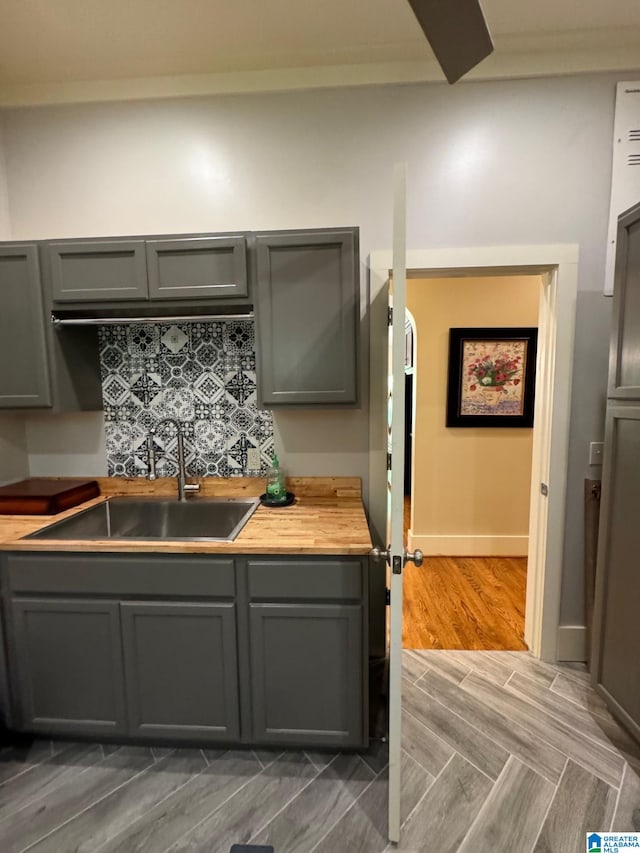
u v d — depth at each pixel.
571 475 2.01
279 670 1.53
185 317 1.76
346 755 1.59
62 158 2.00
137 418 2.12
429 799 1.41
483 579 2.96
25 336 1.77
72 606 1.56
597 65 1.80
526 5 1.59
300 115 1.90
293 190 1.94
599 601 1.75
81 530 1.85
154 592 1.53
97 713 1.60
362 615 1.48
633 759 1.56
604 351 1.95
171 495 2.12
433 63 1.83
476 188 1.89
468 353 3.19
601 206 1.88
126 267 1.71
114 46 1.75
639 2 1.57
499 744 1.63
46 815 1.38
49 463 2.16
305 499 2.02
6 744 1.66
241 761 1.57
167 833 1.32
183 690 1.57
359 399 1.71
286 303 1.69
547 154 1.87
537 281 3.14
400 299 1.15
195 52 1.79
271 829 1.32
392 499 1.21
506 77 1.83
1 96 1.97
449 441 3.29
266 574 1.49
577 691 1.90
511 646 2.22
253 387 2.06
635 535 1.55
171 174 1.97
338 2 1.56
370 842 1.28
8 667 1.61
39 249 1.73
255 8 1.58
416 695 1.88
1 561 1.57
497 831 1.31
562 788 1.45
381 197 1.92
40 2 1.53
